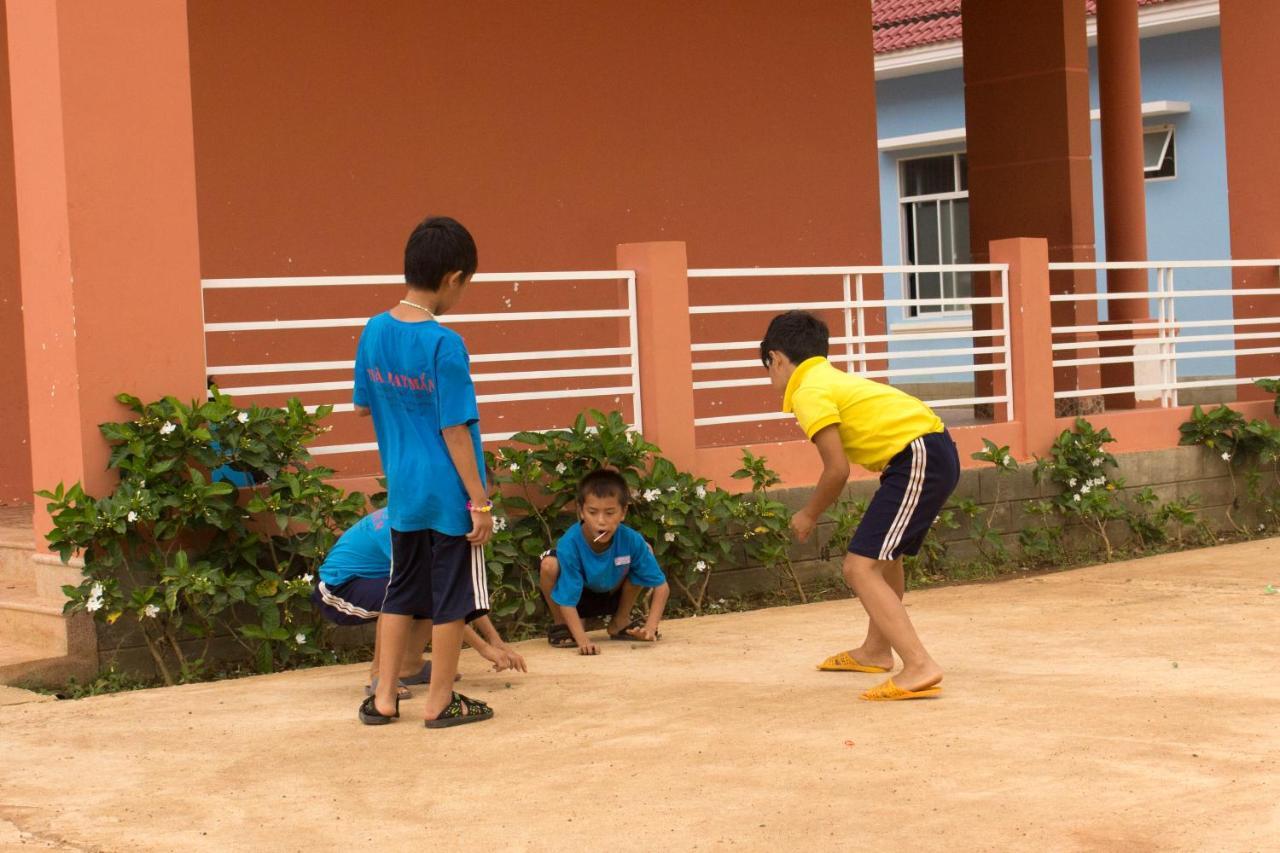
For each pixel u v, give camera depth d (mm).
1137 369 13508
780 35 11555
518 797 4328
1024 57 13047
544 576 6883
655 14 10883
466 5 10000
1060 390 12906
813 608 7887
